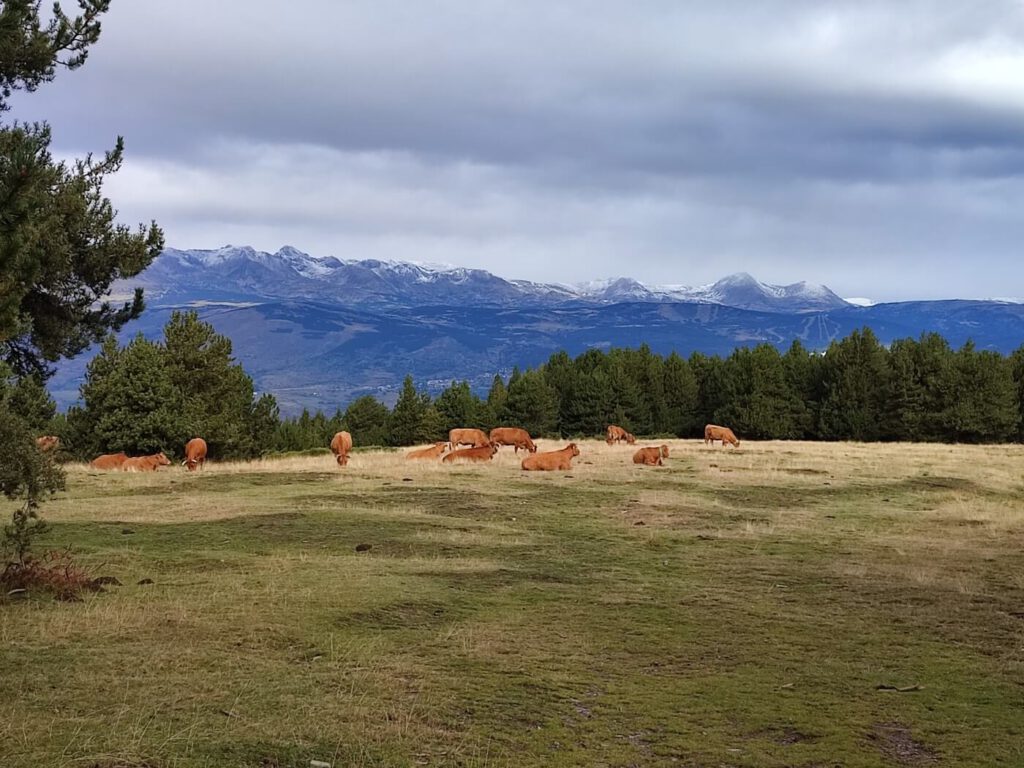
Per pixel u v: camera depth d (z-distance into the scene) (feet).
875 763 25.84
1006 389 214.48
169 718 26.05
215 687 29.22
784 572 54.13
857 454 139.23
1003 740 27.86
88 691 28.14
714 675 33.96
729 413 254.88
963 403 212.84
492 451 112.88
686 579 52.01
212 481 92.68
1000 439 216.54
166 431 133.69
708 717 29.37
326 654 34.01
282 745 24.50
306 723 26.35
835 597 47.57
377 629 38.09
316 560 52.90
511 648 36.32
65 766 22.04
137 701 27.40
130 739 24.06
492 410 284.41
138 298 59.82
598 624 40.91
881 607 45.37
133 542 58.59
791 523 73.92
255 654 33.45
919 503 88.38
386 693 29.73
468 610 42.57
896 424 230.89
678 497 84.43
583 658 35.50
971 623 42.32
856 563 57.11
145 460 108.17
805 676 34.01
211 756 23.38
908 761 26.18
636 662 35.42
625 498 82.99
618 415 265.95
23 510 44.88
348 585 45.42
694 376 281.95
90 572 48.14
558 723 28.27
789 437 248.52
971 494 97.55
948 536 69.26
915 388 223.92
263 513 69.51
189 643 34.30
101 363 139.85
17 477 43.29
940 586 50.11
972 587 49.90
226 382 157.99
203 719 26.07
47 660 31.32
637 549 61.57
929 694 32.14
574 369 305.73
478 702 29.60
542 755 25.61
